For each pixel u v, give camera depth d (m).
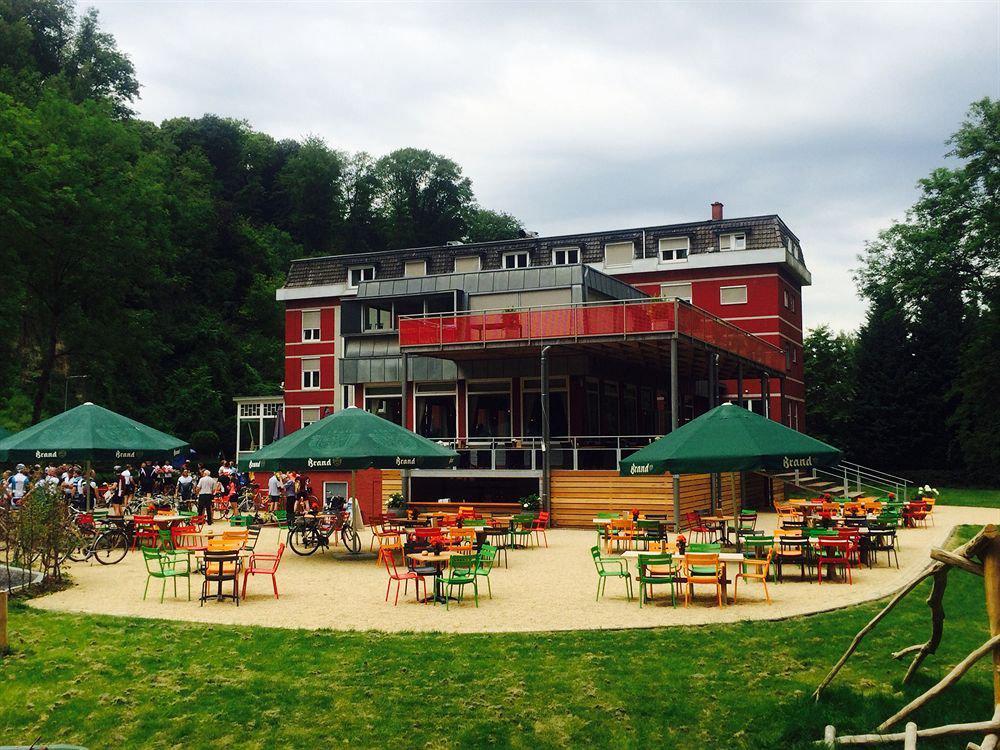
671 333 24.77
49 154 38.78
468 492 29.12
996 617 7.23
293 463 19.23
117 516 19.81
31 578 15.38
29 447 19.80
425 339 27.88
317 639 11.16
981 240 43.31
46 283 42.81
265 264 74.81
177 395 60.28
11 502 20.09
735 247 42.41
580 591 14.62
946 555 7.88
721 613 12.45
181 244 67.50
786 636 10.92
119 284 45.34
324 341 49.88
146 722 8.52
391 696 9.05
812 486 34.97
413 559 14.66
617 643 10.76
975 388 45.22
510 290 30.53
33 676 9.84
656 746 7.88
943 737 7.51
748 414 16.62
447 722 8.44
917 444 51.12
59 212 40.53
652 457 16.33
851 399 56.16
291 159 82.06
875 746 7.34
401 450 19.22
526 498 26.30
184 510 28.47
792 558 16.06
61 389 52.88
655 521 18.77
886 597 13.40
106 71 64.50
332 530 21.95
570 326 26.16
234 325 70.25
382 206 83.38
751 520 22.95
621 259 44.12
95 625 12.12
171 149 70.62
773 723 8.17
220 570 13.96
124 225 43.41
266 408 51.22
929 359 51.25
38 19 61.03
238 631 11.66
